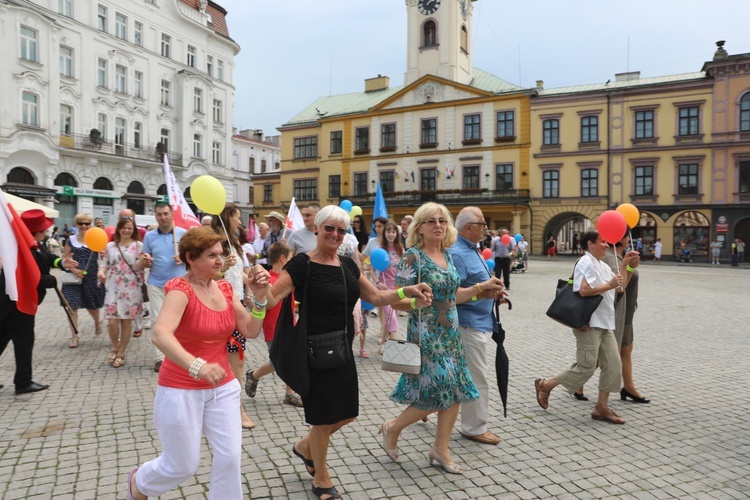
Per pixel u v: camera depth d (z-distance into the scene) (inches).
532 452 164.7
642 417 197.3
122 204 1306.6
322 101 1989.4
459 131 1608.0
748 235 1330.0
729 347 318.7
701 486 142.4
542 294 595.8
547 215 1507.1
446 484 142.9
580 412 203.2
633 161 1414.9
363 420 193.3
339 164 1806.1
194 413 107.0
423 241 156.3
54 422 185.8
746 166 1306.6
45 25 1104.2
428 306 140.9
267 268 382.9
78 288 316.5
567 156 1478.8
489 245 832.3
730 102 1306.6
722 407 208.5
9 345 311.4
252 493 136.8
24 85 1067.9
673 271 1019.9
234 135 2225.6
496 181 1565.0
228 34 1638.8
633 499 135.2
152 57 1362.0
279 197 2057.1
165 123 1406.3
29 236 211.6
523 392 228.8
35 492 136.0
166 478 108.1
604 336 191.9
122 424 184.2
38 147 1091.9
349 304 132.5
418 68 1674.5
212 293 114.4
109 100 1253.1
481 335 171.2
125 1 1282.0
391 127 1710.1
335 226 130.4
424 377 147.4
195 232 112.3
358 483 143.3
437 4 1633.9
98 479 143.5
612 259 212.4
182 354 99.9
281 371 125.8
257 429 182.9
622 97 1417.3
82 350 300.7
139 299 267.4
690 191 1363.2
